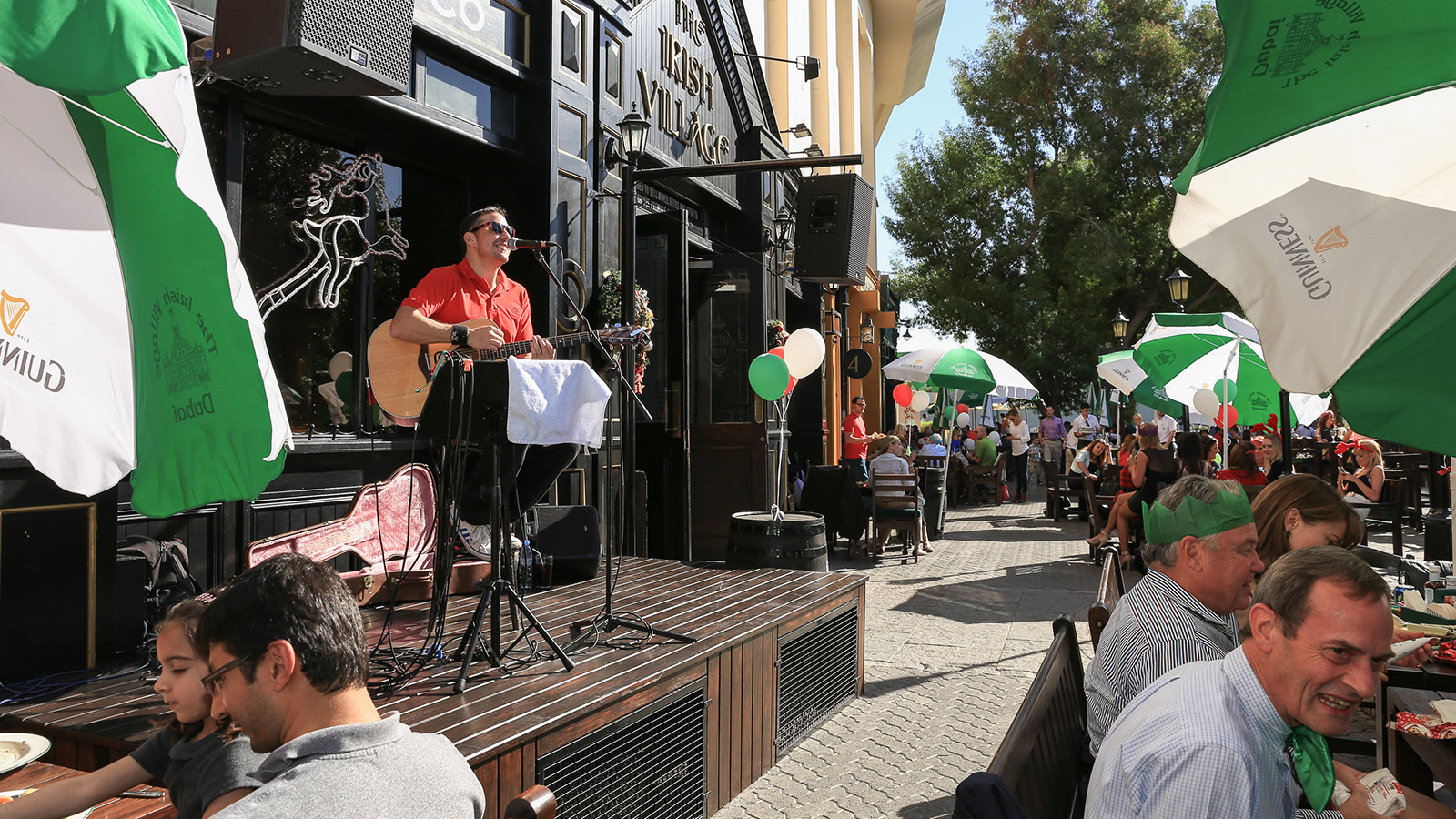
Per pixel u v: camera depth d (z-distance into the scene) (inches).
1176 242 100.5
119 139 78.7
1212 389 370.3
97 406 84.2
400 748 61.9
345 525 203.3
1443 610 149.9
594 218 318.0
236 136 213.9
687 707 156.4
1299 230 96.2
